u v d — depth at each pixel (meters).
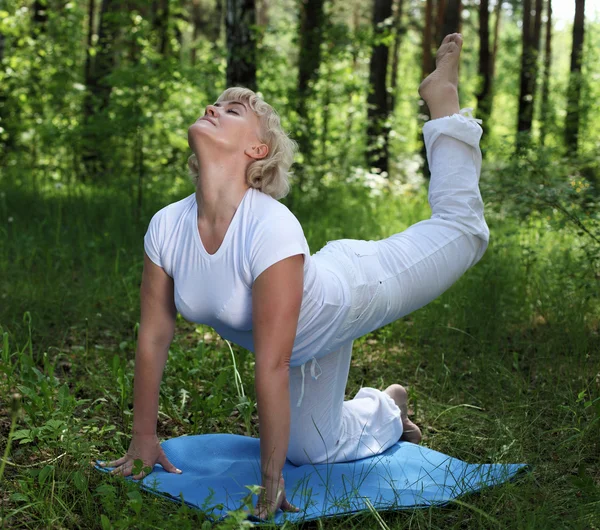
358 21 24.38
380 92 15.29
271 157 2.83
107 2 12.97
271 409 2.70
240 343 3.03
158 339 3.01
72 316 5.29
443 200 3.30
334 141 11.86
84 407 3.83
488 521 2.77
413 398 4.08
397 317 3.21
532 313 5.54
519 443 3.44
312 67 11.50
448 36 3.52
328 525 2.75
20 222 7.86
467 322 5.20
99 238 7.20
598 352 4.59
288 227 2.71
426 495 2.93
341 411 3.26
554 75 22.64
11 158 12.37
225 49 9.79
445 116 3.40
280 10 31.50
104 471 3.02
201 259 2.80
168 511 2.78
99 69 12.40
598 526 2.71
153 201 9.41
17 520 2.71
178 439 3.41
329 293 2.87
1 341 4.61
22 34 13.10
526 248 6.18
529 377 4.28
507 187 5.54
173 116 11.02
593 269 5.43
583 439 3.45
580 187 5.34
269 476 2.73
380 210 9.88
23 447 3.30
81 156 11.86
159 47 11.95
